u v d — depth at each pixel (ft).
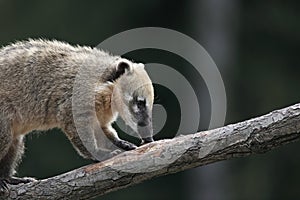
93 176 27.84
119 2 69.46
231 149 26.78
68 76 32.07
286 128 26.20
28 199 28.78
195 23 71.92
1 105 31.60
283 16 72.49
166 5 70.90
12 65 32.17
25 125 32.19
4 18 67.46
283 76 71.05
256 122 26.61
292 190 67.46
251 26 72.74
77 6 68.64
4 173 32.45
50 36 67.72
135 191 65.98
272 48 72.28
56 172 63.67
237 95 70.03
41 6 68.13
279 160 67.46
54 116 32.17
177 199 67.62
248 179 67.62
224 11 71.97
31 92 32.04
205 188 67.92
